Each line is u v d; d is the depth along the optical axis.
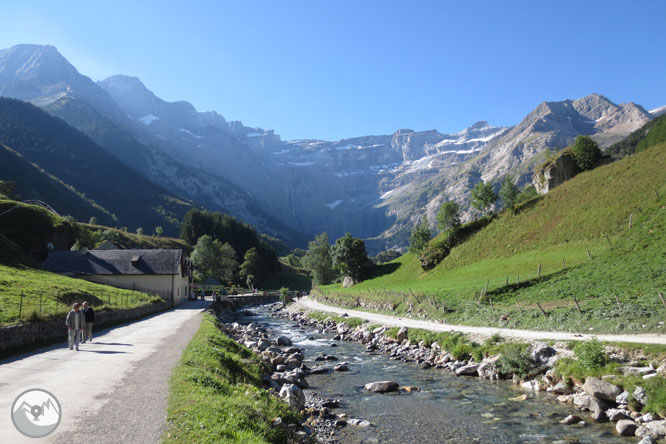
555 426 17.81
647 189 63.19
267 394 17.36
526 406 20.70
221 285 152.25
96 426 10.59
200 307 72.50
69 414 11.59
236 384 18.19
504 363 26.34
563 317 32.78
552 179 95.75
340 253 113.50
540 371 24.81
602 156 93.00
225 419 11.93
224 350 25.55
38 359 20.83
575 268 46.03
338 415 19.77
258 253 198.50
